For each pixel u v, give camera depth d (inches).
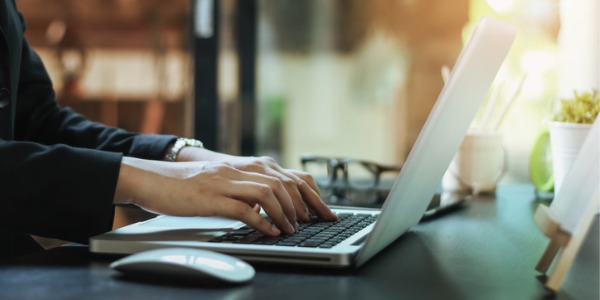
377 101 142.9
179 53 136.0
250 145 135.9
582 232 25.7
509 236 40.6
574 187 28.5
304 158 78.0
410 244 37.7
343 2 141.6
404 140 142.9
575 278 29.6
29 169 32.8
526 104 113.7
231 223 37.7
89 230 33.0
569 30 75.6
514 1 123.4
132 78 138.7
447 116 29.4
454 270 30.8
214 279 26.5
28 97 53.3
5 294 25.2
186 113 135.4
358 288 27.0
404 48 141.9
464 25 138.4
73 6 138.6
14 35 46.7
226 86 134.3
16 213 32.7
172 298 24.9
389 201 28.6
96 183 32.9
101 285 26.7
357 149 142.9
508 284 28.2
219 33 130.4
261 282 27.6
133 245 31.6
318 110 141.7
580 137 50.3
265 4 137.2
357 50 141.7
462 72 28.1
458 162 64.6
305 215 38.3
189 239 32.6
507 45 35.3
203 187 33.9
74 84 139.9
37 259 31.4
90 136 51.4
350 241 32.4
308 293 26.0
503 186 72.6
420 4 140.3
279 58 139.6
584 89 72.0
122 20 138.0
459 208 54.2
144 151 48.2
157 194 33.3
